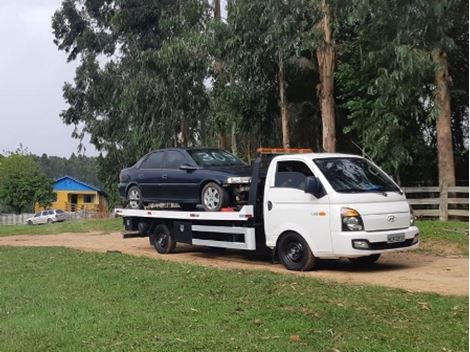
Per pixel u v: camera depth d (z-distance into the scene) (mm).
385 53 17875
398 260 12305
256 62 22641
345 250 10086
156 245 14164
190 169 12844
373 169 11258
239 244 11922
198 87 28094
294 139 25266
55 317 7625
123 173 14891
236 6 21422
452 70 21531
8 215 57250
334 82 22734
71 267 11742
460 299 7945
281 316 7199
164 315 7488
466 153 22359
